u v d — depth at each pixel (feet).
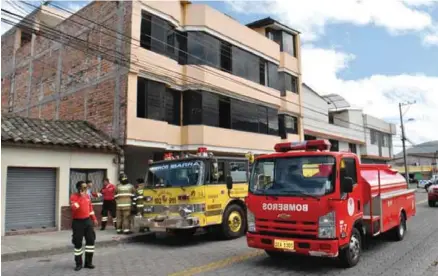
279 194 24.67
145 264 27.17
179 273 24.03
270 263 26.16
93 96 56.29
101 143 47.85
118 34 53.11
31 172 41.93
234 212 37.99
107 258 29.76
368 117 140.87
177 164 36.35
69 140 44.75
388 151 156.56
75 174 45.62
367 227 27.84
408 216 37.45
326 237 22.61
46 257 30.91
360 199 26.50
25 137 40.75
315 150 25.82
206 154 36.37
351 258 24.43
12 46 80.69
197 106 59.88
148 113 53.06
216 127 61.62
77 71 60.54
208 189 35.12
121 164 49.47
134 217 38.24
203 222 34.17
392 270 23.66
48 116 66.33
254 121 71.26
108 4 55.67
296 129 87.20
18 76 77.30
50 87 66.85
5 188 39.11
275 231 24.49
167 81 56.18
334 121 132.46
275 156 25.99
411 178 213.25
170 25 58.95
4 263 28.66
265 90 74.79
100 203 46.75
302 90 98.63
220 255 29.53
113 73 53.16
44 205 42.65
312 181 23.97
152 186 37.01
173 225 33.76
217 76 62.85
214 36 64.28
